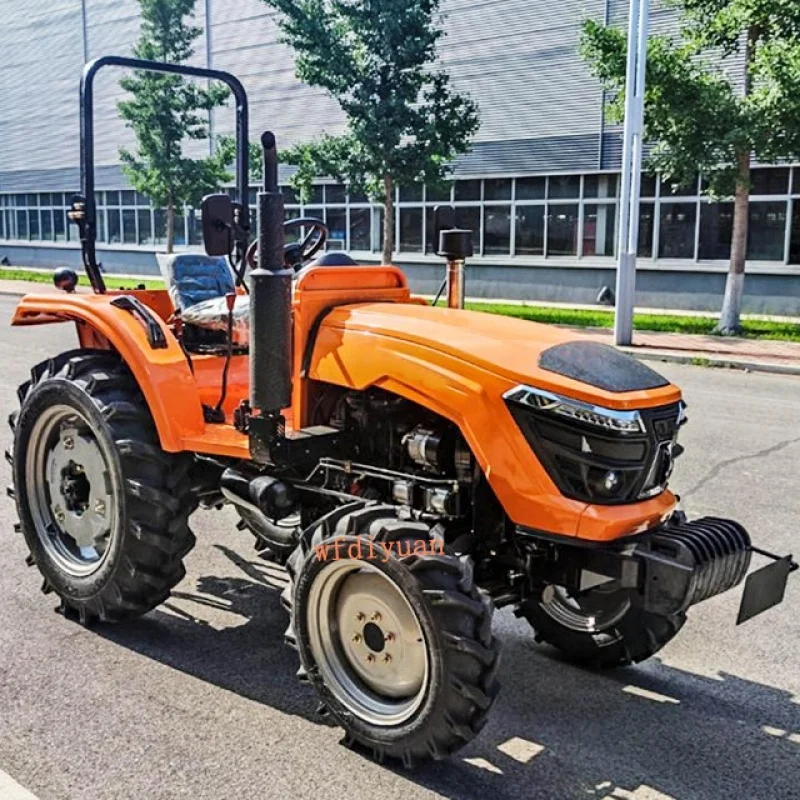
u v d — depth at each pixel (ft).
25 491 15.46
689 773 10.94
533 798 10.37
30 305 15.88
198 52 95.14
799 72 43.16
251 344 11.69
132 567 13.83
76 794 10.27
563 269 72.59
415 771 10.83
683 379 39.32
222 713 12.07
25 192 118.11
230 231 11.81
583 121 69.97
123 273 107.14
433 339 11.47
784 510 20.67
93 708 12.14
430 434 11.76
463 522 11.91
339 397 12.67
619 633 13.10
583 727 11.98
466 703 10.20
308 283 12.44
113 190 107.24
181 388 13.79
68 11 107.96
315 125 87.15
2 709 12.08
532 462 10.85
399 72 60.95
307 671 11.53
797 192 61.21
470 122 62.13
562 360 11.21
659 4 65.36
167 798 10.21
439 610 10.17
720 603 15.97
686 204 65.87
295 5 59.36
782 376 40.16
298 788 10.44
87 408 14.14
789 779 10.87
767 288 63.10
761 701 12.73
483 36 74.28
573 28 69.41
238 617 15.14
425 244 80.64
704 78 47.88
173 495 13.92
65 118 110.93
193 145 97.14
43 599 15.71
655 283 67.92
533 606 13.92
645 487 11.19
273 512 12.59
